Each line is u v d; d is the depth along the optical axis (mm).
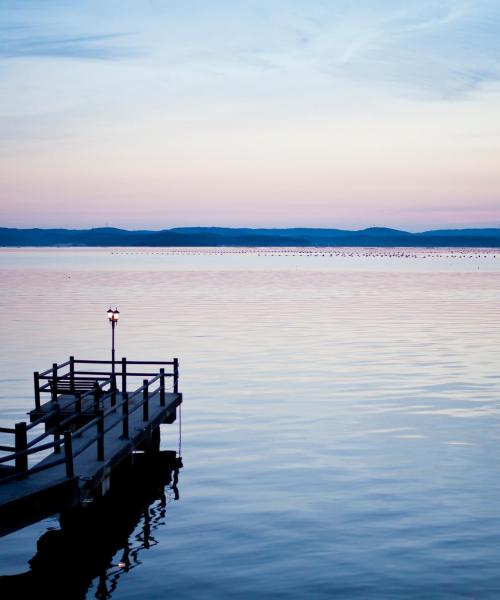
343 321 52062
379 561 13203
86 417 20078
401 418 23562
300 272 143750
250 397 26906
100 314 56031
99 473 14977
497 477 17609
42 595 12484
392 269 164125
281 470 18359
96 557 13875
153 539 14570
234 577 12773
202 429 22516
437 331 46188
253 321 51625
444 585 12297
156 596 12273
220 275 127625
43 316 54375
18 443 13977
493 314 57688
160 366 33688
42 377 20766
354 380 29969
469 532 14398
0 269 148750
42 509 13148
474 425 22594
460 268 171000
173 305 64938
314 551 13664
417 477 17641
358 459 19141
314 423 22984
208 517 15516
